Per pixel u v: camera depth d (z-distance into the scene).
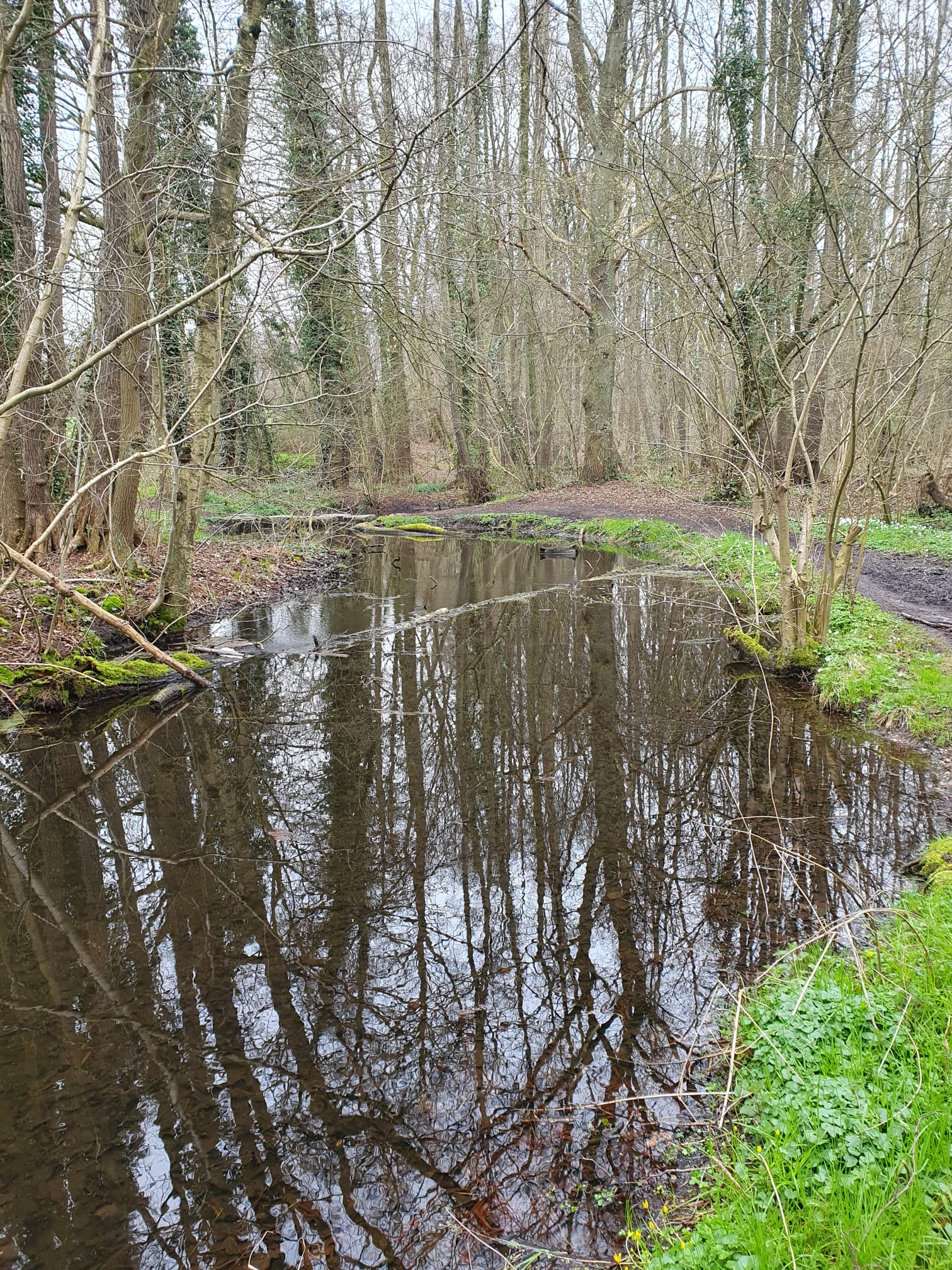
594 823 5.78
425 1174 3.00
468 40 20.27
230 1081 3.54
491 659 10.01
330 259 7.43
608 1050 3.55
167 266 9.79
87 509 12.34
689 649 9.98
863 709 7.27
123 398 11.44
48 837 5.95
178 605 10.54
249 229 7.92
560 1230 2.71
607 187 15.94
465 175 8.99
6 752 7.48
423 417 33.84
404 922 4.71
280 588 14.48
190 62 9.27
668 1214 2.69
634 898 4.77
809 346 8.88
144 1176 3.07
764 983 3.74
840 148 7.24
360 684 9.17
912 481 17.59
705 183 7.21
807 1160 2.56
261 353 16.36
